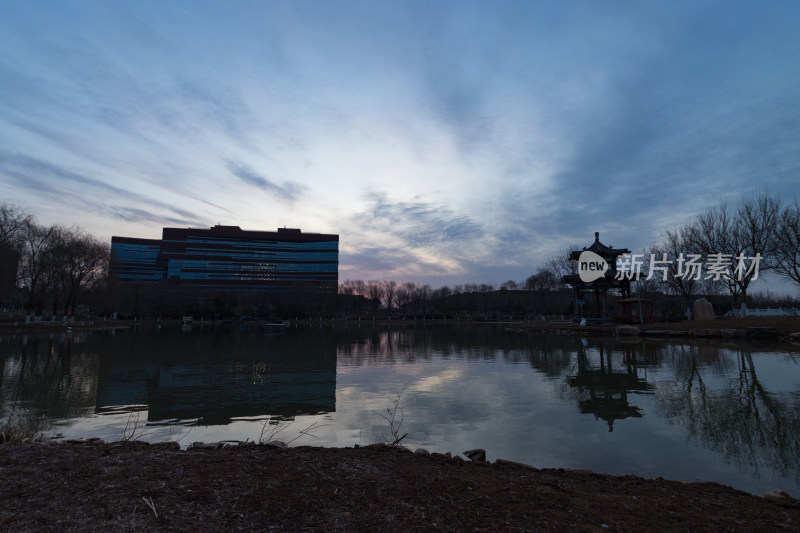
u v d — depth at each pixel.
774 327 28.80
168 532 3.78
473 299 116.00
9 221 49.41
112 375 17.78
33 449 6.51
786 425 9.18
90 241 66.50
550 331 48.09
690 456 7.48
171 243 167.00
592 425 9.53
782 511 4.74
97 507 4.27
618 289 48.69
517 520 4.22
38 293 57.47
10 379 16.62
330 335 52.12
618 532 4.01
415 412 11.01
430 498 4.73
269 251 175.62
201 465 5.70
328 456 6.33
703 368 17.09
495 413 10.79
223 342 38.12
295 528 3.93
